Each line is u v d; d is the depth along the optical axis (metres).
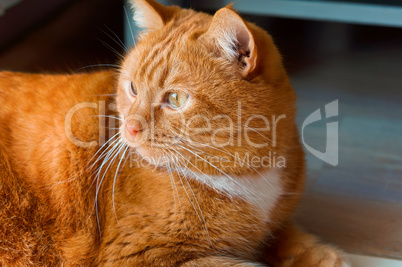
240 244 0.70
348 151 0.93
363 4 1.16
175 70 0.67
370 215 0.80
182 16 0.73
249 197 0.70
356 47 1.39
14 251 0.69
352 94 1.12
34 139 0.70
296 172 0.73
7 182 0.69
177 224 0.68
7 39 1.20
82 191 0.69
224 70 0.67
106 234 0.69
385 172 0.88
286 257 0.72
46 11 1.34
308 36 1.44
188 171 0.68
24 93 0.73
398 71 1.25
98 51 1.19
